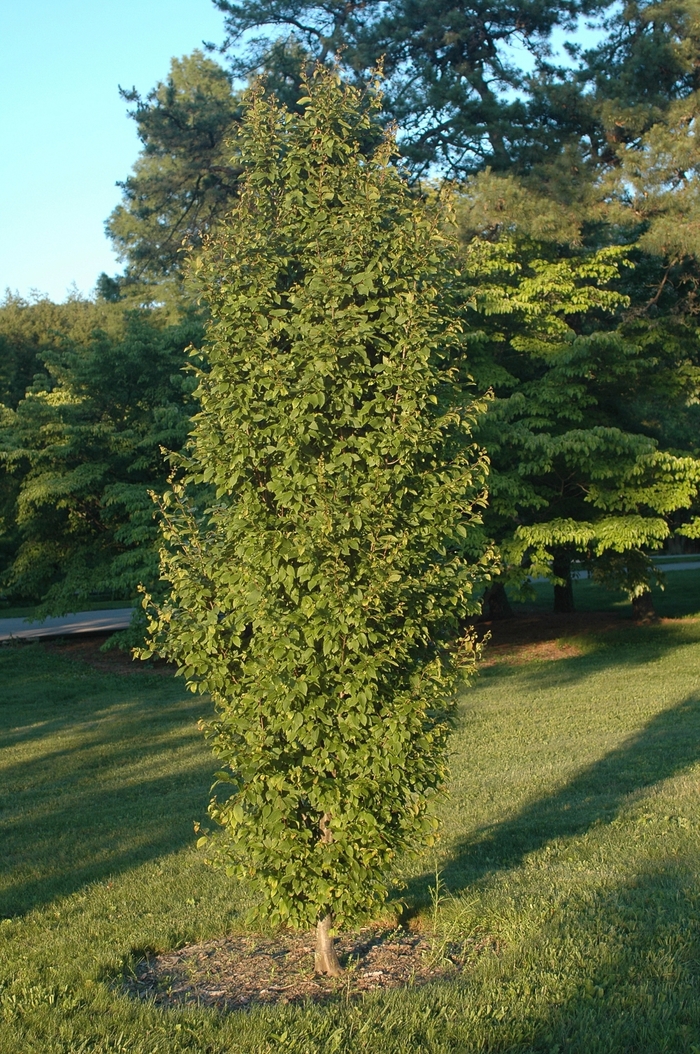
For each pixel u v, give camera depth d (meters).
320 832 4.63
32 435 19.38
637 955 4.46
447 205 5.02
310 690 4.38
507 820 7.48
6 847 7.53
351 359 4.53
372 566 4.27
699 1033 3.74
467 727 11.59
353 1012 4.08
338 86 5.04
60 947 5.16
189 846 7.28
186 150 25.39
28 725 13.48
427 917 5.30
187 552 4.73
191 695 15.38
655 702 12.69
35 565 19.89
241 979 4.69
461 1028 3.85
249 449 4.40
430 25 19.80
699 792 7.72
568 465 16.52
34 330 38.16
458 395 5.07
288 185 4.82
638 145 18.66
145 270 33.28
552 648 18.92
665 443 19.19
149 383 19.00
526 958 4.52
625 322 18.23
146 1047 3.85
